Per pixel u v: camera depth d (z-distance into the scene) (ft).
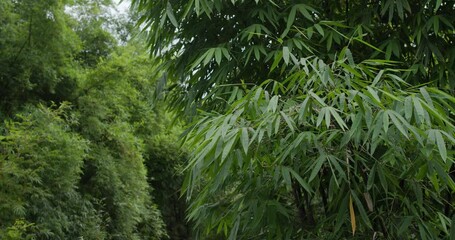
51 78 21.45
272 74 8.36
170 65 9.44
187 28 8.86
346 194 6.37
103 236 21.77
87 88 23.30
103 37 27.14
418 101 5.09
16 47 20.24
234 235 7.22
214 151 5.78
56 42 20.77
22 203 17.21
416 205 6.91
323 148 5.96
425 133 5.19
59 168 18.90
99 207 23.54
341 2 8.96
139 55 28.43
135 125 27.63
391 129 5.57
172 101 9.94
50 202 19.61
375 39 8.60
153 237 28.02
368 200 6.10
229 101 7.23
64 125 20.44
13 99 21.12
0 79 20.71
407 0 7.86
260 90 5.70
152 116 29.71
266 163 6.42
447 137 5.22
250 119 5.81
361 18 8.45
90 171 23.66
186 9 7.84
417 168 5.92
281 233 7.25
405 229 6.37
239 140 5.71
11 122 17.39
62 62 22.03
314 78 5.78
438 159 5.74
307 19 8.32
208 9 7.72
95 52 27.17
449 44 8.34
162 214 33.09
